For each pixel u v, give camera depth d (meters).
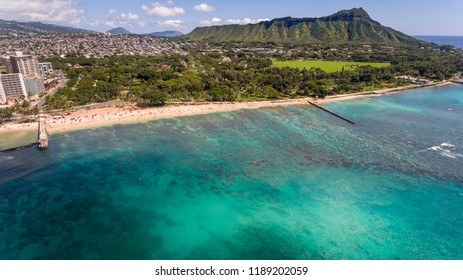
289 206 73.38
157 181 85.12
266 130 128.62
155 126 131.88
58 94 168.25
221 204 74.31
